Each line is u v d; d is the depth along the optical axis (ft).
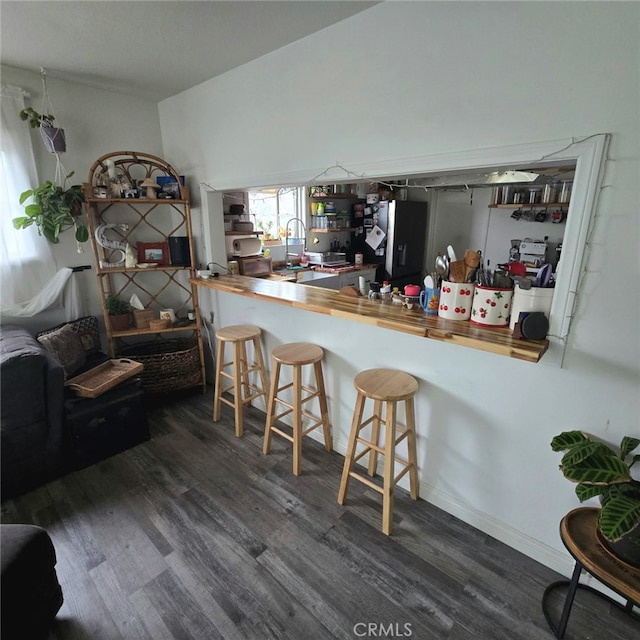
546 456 4.99
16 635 3.78
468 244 14.47
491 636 4.39
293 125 6.81
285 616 4.59
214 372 10.71
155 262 9.73
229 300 9.48
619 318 4.17
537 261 12.76
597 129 3.91
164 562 5.29
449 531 5.81
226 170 8.50
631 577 3.68
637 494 3.88
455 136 4.91
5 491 6.42
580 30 3.82
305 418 8.27
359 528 5.86
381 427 6.75
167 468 7.25
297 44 6.37
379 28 5.32
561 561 5.10
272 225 13.52
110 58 7.07
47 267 8.52
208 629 4.45
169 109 9.52
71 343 8.04
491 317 4.94
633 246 3.95
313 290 7.67
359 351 6.82
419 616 4.60
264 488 6.71
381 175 5.83
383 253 14.28
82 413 7.01
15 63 7.33
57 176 8.48
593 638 4.36
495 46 4.38
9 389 6.23
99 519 6.03
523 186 12.30
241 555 5.39
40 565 4.16
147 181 8.69
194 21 5.72
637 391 4.22
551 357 4.65
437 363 5.77
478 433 5.55
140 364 8.23
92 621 4.53
